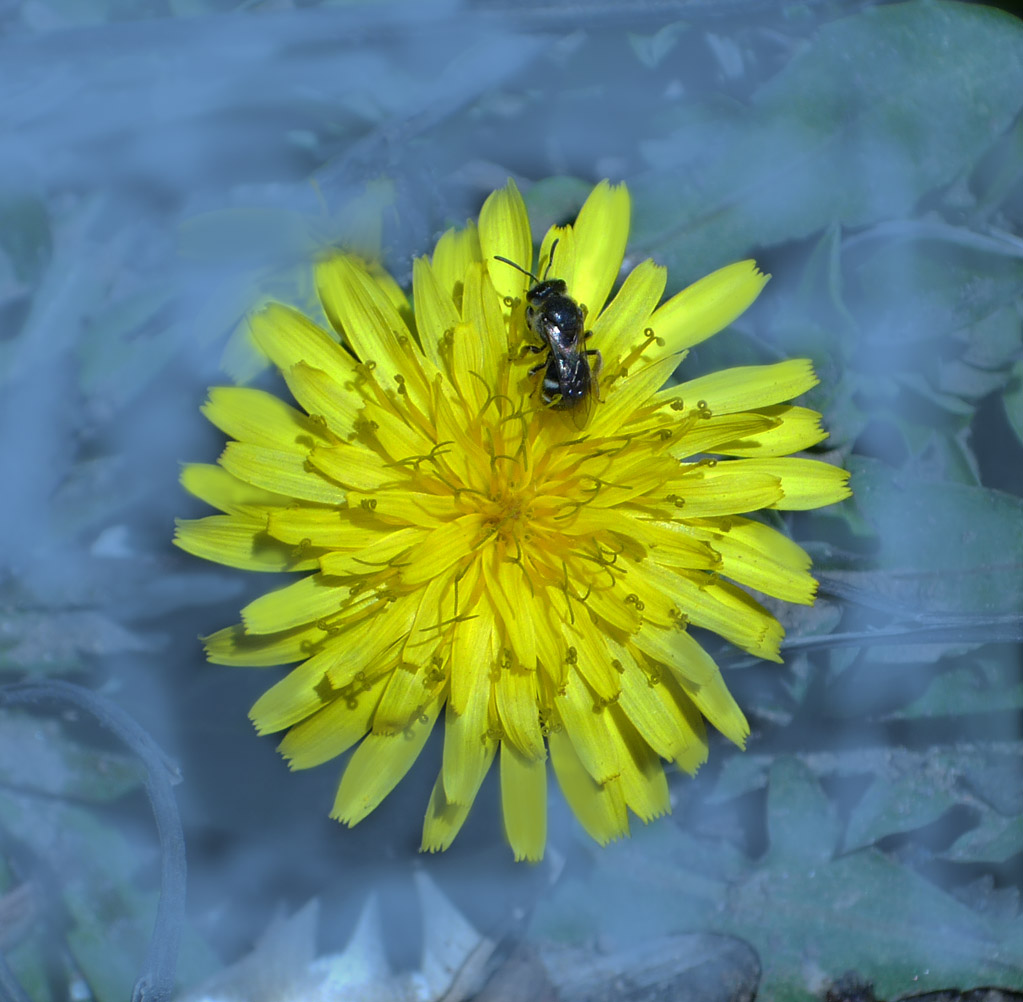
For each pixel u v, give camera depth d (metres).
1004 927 0.15
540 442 0.14
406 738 0.14
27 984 0.15
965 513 0.15
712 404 0.14
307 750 0.14
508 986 0.15
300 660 0.14
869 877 0.15
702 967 0.15
